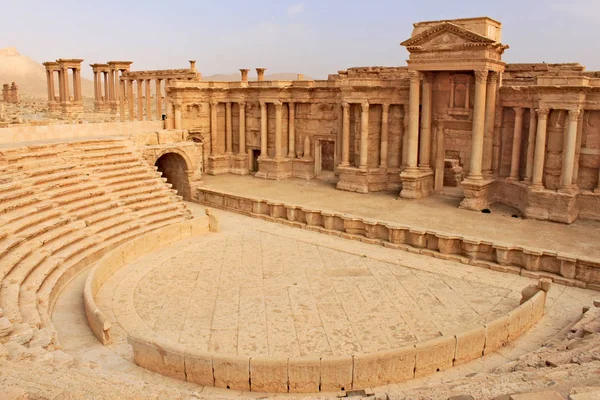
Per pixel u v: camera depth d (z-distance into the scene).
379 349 16.84
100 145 34.09
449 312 19.66
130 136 36.56
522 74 35.97
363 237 28.83
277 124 43.66
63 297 20.77
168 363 14.91
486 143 34.41
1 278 19.11
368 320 18.92
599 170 30.89
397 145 39.31
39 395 8.84
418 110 35.88
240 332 18.00
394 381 14.64
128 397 9.66
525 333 18.00
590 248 25.75
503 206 34.34
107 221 27.50
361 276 23.33
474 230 28.84
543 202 31.12
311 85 42.91
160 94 60.81
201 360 14.46
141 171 33.19
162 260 25.34
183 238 28.83
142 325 18.50
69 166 29.98
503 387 9.88
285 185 41.88
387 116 38.47
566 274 23.17
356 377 14.28
